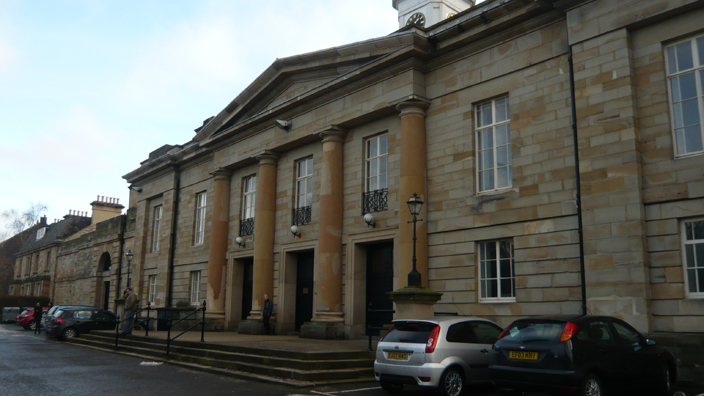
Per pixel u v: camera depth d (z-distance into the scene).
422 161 16.14
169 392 10.00
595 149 12.20
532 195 13.66
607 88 12.20
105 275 39.84
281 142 21.19
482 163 15.18
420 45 16.17
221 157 24.98
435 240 15.62
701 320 10.48
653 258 11.25
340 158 18.92
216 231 24.53
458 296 14.79
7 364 14.31
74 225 54.72
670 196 11.16
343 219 18.62
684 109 11.47
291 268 21.02
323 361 11.73
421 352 9.23
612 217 11.71
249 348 13.52
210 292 24.17
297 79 21.00
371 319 17.70
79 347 19.73
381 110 17.23
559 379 7.84
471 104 15.41
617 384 8.37
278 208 21.69
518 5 14.11
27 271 60.09
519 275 13.62
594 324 8.47
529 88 14.12
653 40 11.88
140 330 22.81
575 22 12.95
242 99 23.25
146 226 32.03
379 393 9.88
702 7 11.27
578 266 12.55
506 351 8.55
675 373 9.60
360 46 17.56
